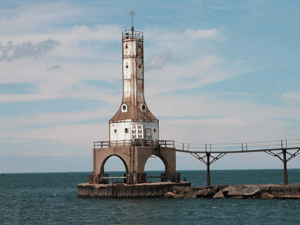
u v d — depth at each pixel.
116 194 79.12
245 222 59.97
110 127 84.50
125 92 85.50
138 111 83.94
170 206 72.19
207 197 80.25
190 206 72.19
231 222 60.09
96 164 83.75
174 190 80.88
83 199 84.00
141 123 82.81
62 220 64.25
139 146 80.44
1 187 166.50
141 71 86.06
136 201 76.94
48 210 75.75
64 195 112.69
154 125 85.06
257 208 69.81
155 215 65.00
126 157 80.25
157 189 79.25
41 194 119.38
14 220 66.69
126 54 85.81
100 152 83.25
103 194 80.44
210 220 61.56
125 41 85.94
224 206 72.19
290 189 76.94
